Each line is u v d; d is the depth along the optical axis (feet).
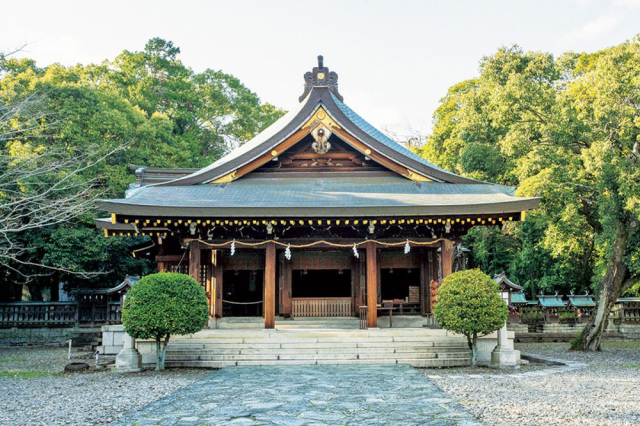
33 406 37.11
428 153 156.66
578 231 87.86
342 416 32.17
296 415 32.48
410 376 47.62
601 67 74.69
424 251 77.51
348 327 74.74
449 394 39.27
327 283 81.97
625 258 80.59
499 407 34.53
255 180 76.64
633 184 69.21
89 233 102.94
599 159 70.74
